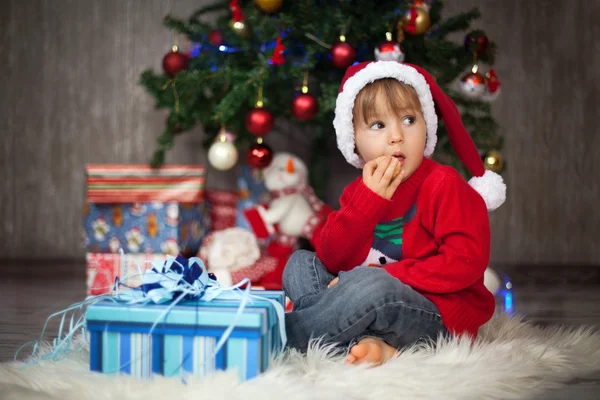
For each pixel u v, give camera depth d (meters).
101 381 0.85
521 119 2.80
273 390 0.80
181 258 0.99
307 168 2.48
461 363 0.94
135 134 2.88
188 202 2.03
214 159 2.00
